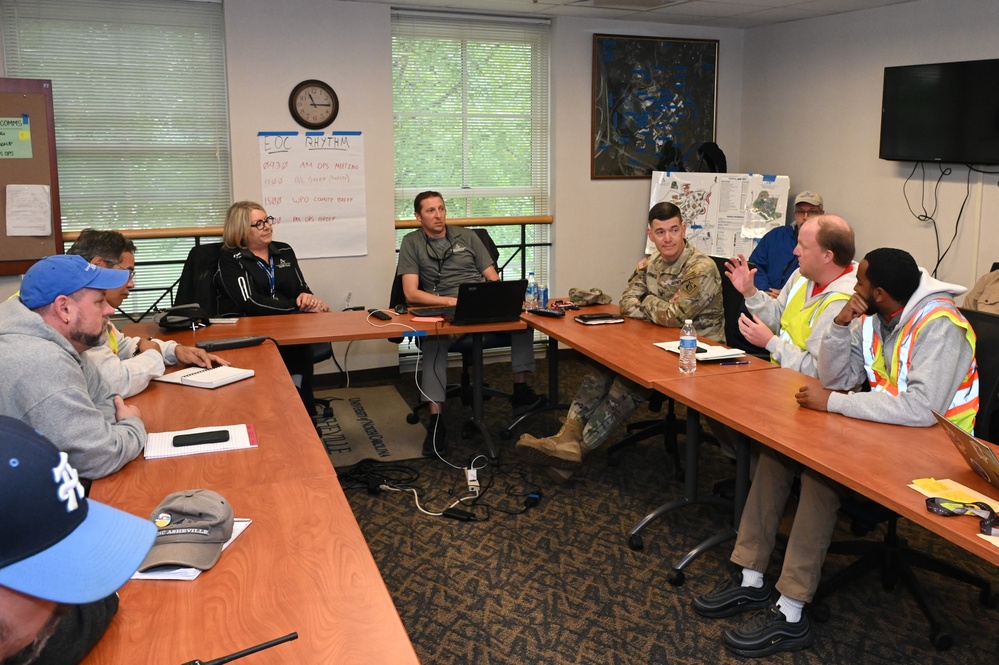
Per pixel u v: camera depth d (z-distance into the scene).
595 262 5.99
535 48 5.66
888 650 2.37
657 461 3.97
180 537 1.46
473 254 4.62
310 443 2.15
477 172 5.69
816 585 2.33
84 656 1.20
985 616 2.55
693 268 3.61
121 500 1.77
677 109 6.04
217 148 5.03
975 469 1.87
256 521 1.66
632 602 2.66
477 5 5.16
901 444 2.11
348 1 5.01
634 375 2.88
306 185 5.10
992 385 2.43
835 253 2.93
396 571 2.87
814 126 5.62
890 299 2.37
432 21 5.33
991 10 4.46
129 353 2.96
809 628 2.40
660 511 3.06
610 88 5.79
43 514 0.70
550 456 3.42
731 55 6.16
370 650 1.22
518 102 5.70
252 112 4.92
